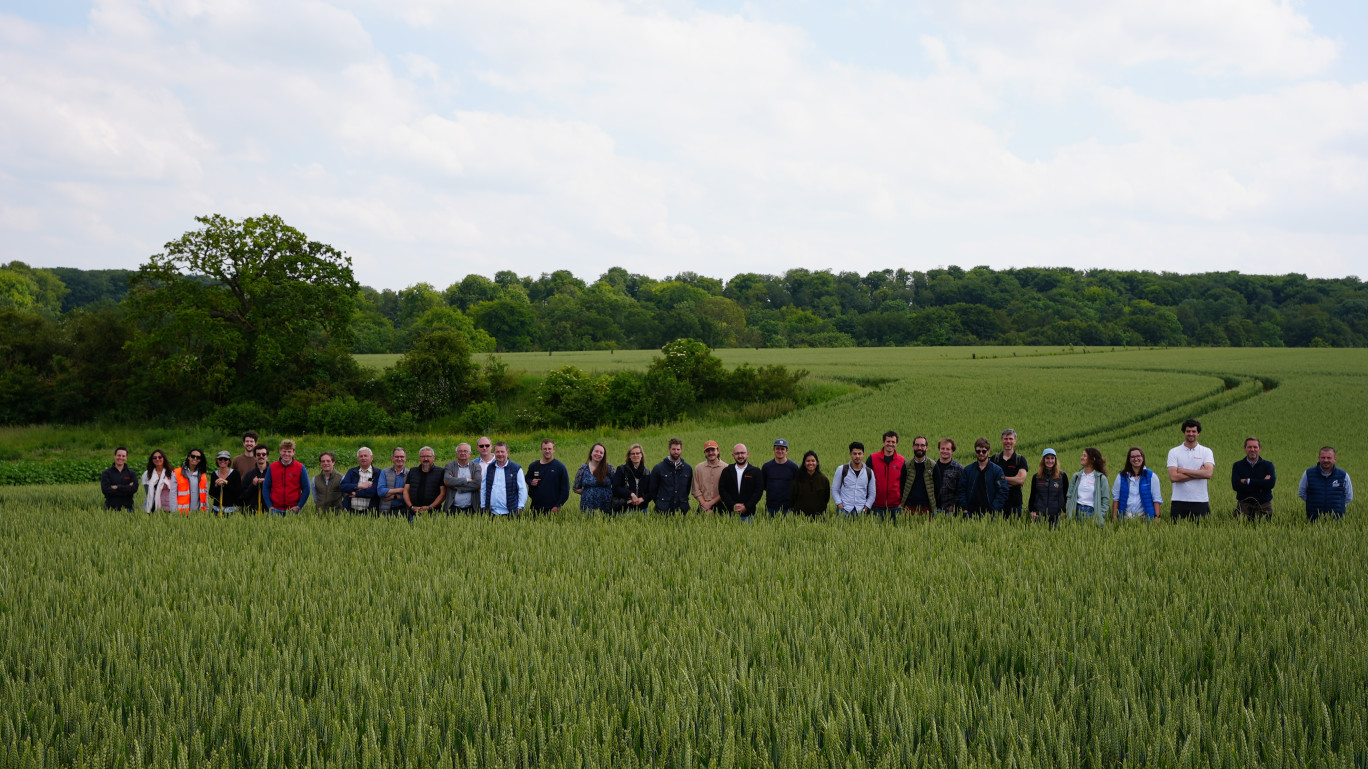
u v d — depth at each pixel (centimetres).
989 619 608
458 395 5012
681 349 5181
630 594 718
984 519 1102
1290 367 6159
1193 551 906
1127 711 438
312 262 4875
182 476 1360
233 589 736
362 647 560
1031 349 10012
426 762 394
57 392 4634
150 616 632
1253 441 1235
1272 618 620
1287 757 390
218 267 4719
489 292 15800
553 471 1245
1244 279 17375
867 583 737
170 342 4625
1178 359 7219
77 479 2944
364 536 1016
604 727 423
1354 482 2542
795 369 6656
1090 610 639
